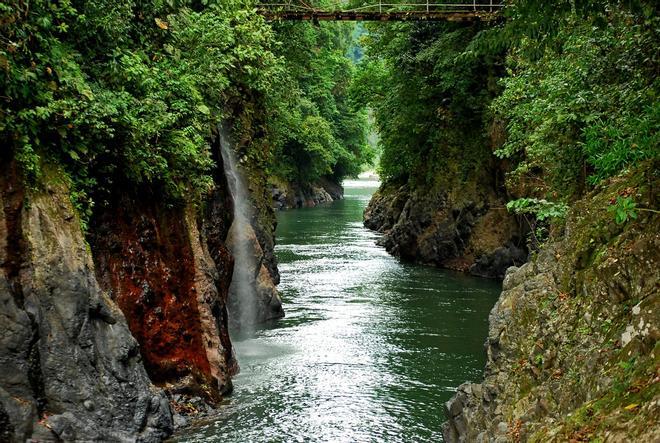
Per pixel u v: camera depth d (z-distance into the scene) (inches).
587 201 356.5
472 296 892.6
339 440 416.2
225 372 503.2
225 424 436.8
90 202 404.2
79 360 366.3
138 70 453.1
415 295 896.9
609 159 343.0
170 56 533.0
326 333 691.4
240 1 665.0
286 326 722.2
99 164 429.1
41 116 367.6
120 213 447.5
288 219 2049.7
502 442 293.9
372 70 1509.6
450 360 596.7
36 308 356.2
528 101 627.2
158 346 454.0
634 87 410.9
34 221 365.4
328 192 3048.7
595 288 291.4
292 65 1119.0
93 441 360.5
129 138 435.2
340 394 502.3
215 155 605.6
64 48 413.7
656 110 320.2
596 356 259.9
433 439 420.8
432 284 983.6
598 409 220.8
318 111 2615.7
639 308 248.2
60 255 369.4
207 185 533.6
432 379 543.5
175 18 550.6
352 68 2871.6
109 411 372.8
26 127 370.6
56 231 372.8
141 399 390.0
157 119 453.7
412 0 1212.5
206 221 567.5
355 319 753.6
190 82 520.1
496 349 392.5
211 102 576.7
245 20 646.5
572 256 336.2
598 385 242.7
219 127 708.0
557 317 320.8
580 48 471.2
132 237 453.4
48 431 346.3
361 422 447.2
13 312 344.8
